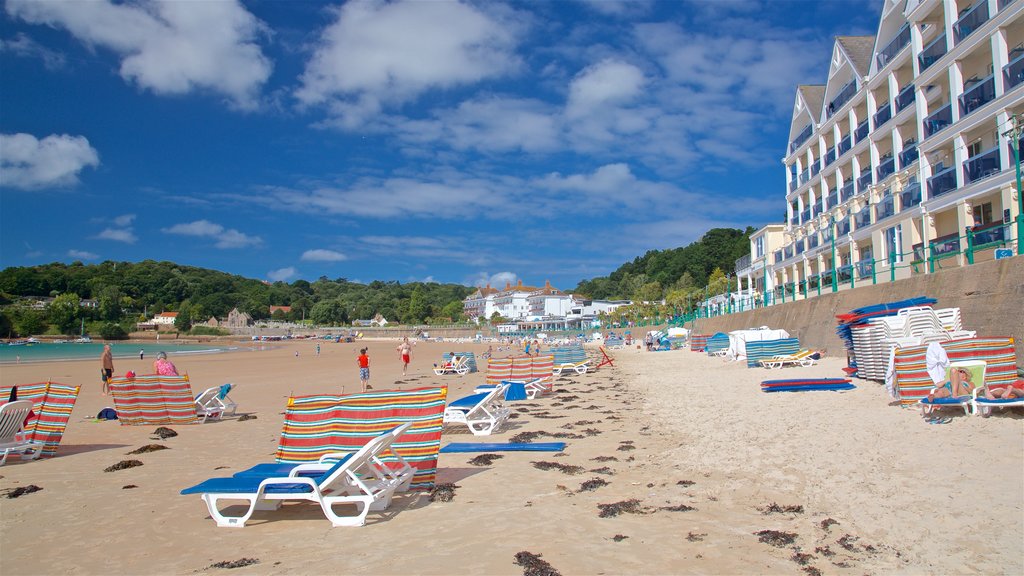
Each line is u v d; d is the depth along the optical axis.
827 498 6.61
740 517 6.24
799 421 11.09
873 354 15.48
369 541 5.85
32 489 8.07
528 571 4.95
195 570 5.21
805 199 46.00
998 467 6.84
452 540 5.81
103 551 5.74
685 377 23.47
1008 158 21.34
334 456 7.27
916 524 5.56
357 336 131.12
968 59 24.53
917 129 28.80
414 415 7.64
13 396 10.45
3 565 5.42
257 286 198.75
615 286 151.62
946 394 9.76
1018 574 4.42
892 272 23.81
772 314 36.72
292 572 5.09
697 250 114.81
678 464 8.77
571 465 9.02
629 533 5.88
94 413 16.30
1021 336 14.63
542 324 131.38
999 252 17.42
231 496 6.38
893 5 31.39
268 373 33.50
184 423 13.96
